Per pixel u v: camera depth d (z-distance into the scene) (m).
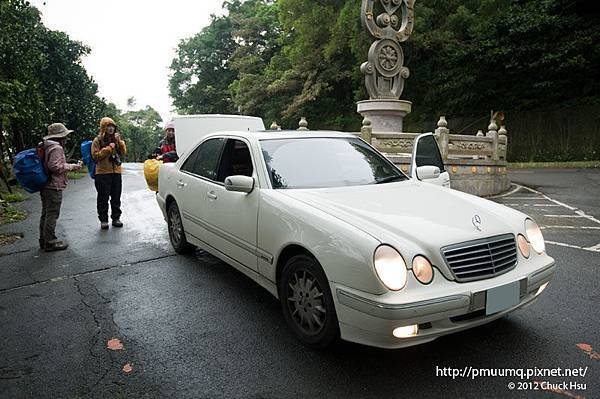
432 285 2.66
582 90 20.12
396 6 13.77
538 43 19.67
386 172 4.22
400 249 2.68
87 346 3.26
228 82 39.38
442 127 10.41
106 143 7.02
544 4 20.72
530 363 2.95
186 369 2.94
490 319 2.86
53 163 5.61
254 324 3.58
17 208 9.44
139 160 66.56
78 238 6.53
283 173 3.80
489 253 2.87
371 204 3.28
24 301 4.13
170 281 4.61
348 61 26.16
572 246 5.83
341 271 2.75
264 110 30.02
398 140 10.41
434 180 5.15
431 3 22.52
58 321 3.70
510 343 3.21
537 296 3.21
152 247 5.98
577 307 3.80
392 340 2.61
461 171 10.70
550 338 3.27
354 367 2.92
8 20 13.54
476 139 11.05
